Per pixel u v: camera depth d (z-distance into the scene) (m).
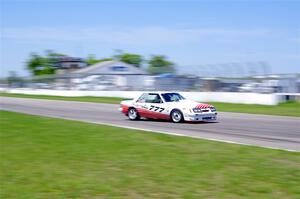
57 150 10.79
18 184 7.76
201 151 10.39
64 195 7.13
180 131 15.38
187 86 37.75
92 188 7.45
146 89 43.28
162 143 11.68
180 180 7.80
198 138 12.69
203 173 8.23
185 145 11.30
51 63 99.88
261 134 14.53
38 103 37.72
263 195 6.92
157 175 8.16
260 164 8.85
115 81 48.44
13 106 33.34
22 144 11.76
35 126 16.14
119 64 75.19
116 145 11.40
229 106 30.02
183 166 8.82
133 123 18.73
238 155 9.82
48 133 13.95
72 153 10.37
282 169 8.38
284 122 19.03
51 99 44.88
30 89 64.56
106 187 7.49
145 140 12.25
